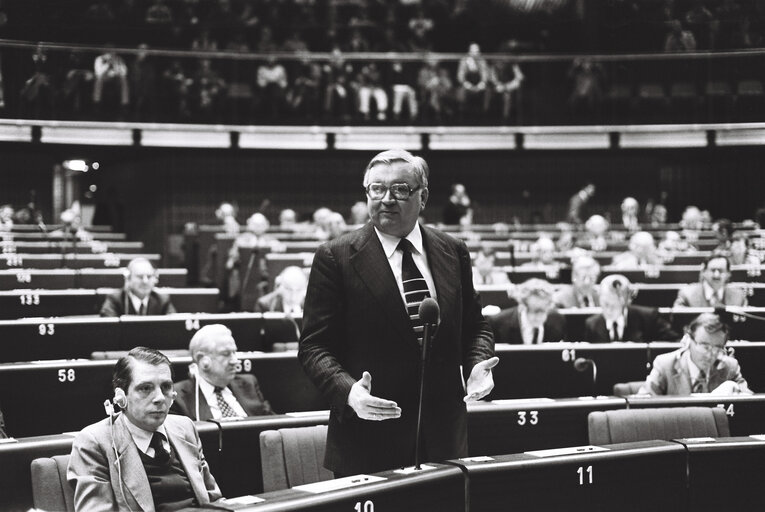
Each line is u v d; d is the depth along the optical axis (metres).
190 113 18.50
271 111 18.81
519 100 19.30
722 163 19.75
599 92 19.12
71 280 10.80
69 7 19.62
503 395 6.54
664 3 20.20
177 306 9.54
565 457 3.46
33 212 18.00
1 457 3.81
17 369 5.70
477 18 21.39
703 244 15.02
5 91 17.34
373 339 3.37
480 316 3.66
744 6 19.47
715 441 3.82
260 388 6.32
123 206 20.25
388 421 3.37
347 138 18.92
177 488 3.65
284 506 2.81
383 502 3.01
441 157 20.38
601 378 6.65
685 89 18.95
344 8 20.62
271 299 9.70
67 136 17.66
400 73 19.28
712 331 6.12
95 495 3.53
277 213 19.98
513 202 20.58
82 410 5.82
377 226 3.43
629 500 3.57
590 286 9.84
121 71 17.92
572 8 21.03
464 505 3.24
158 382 3.62
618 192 20.38
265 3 20.42
